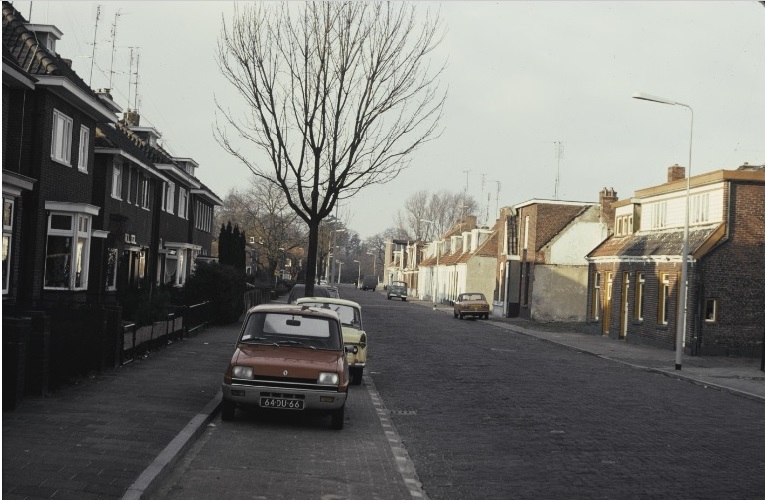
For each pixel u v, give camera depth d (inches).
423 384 720.3
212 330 1155.9
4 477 283.6
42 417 401.4
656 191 1393.9
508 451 430.0
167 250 1646.2
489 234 2824.8
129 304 802.8
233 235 1626.5
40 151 903.7
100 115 1053.8
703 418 583.2
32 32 955.3
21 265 903.7
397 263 5393.7
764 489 359.9
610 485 358.6
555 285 1985.7
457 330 1556.3
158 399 487.8
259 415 493.7
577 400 649.6
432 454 416.5
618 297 1465.3
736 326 1163.3
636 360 1071.6
